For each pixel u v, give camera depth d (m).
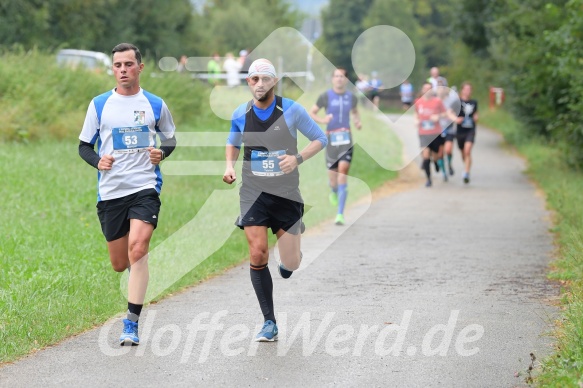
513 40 63.78
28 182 35.31
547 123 59.19
